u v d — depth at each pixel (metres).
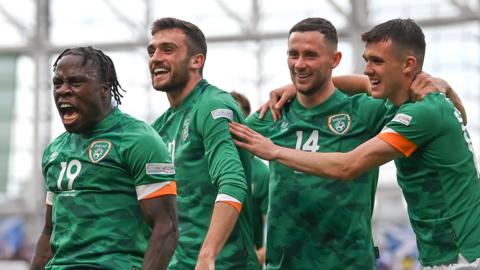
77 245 12.95
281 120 16.67
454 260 14.60
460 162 14.61
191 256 15.91
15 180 54.25
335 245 16.20
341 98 16.45
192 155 15.98
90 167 13.01
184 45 16.14
